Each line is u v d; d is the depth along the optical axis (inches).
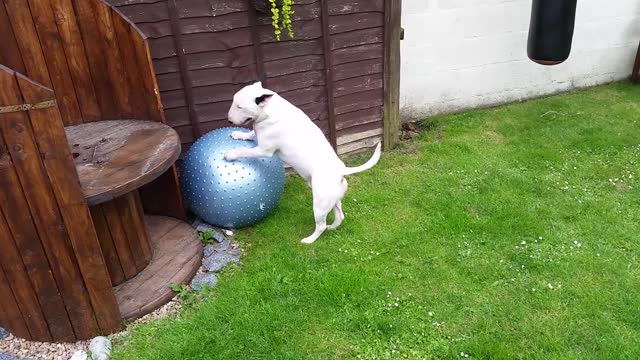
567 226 139.2
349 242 134.9
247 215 136.1
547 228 138.4
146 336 106.2
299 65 159.8
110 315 105.0
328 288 116.4
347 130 178.2
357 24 162.4
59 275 96.2
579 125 202.8
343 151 181.0
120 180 98.9
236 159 131.5
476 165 174.4
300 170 131.3
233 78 152.8
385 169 174.4
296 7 151.2
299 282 119.5
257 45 151.0
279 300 114.0
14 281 94.3
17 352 101.8
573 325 105.7
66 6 116.6
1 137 80.7
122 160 107.8
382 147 187.8
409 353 100.7
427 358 99.3
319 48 160.1
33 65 120.2
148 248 125.0
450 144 190.7
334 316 109.6
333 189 126.8
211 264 127.6
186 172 135.3
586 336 102.9
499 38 215.6
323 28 156.7
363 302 113.3
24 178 85.0
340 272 121.8
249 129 143.4
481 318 108.1
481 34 211.3
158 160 107.1
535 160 176.6
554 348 100.3
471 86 220.7
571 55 233.9
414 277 121.1
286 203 155.2
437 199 153.8
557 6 170.2
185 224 141.3
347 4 157.9
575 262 124.6
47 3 115.2
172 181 138.6
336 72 166.4
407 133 202.2
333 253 130.6
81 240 94.6
